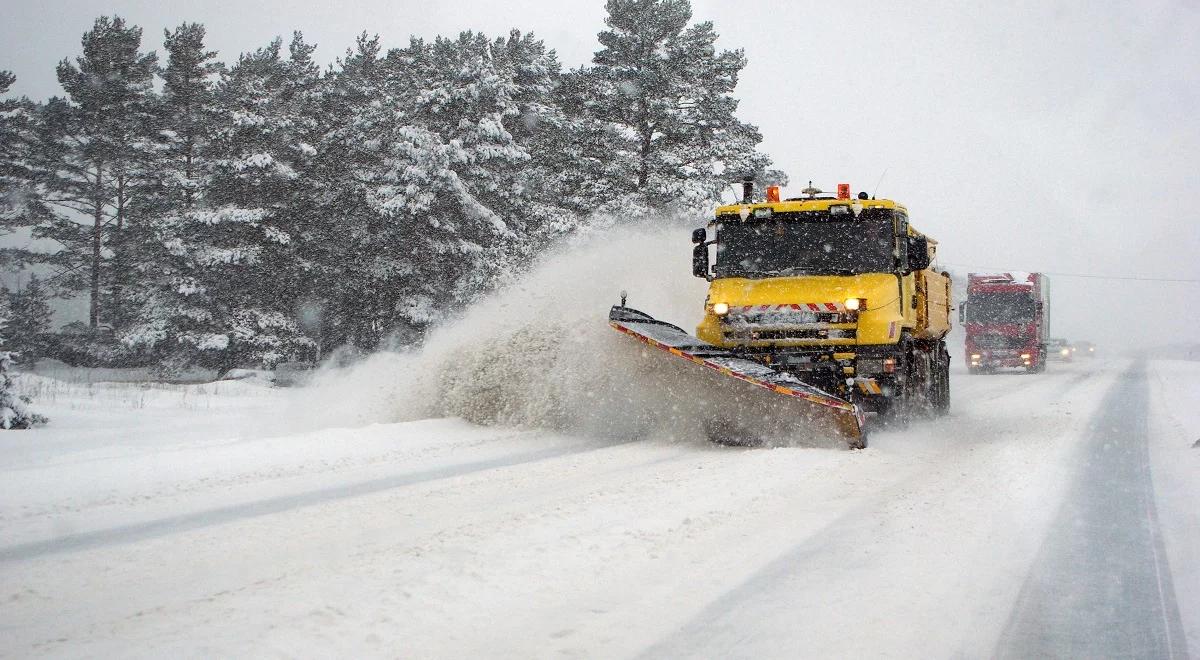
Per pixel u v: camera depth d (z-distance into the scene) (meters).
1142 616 4.32
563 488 7.25
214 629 3.78
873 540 5.57
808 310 11.17
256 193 38.22
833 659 3.64
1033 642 3.94
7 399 13.66
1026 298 36.69
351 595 4.27
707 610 4.20
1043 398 20.14
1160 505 7.09
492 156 35.78
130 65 43.66
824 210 11.91
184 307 36.50
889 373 10.98
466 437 10.53
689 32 33.78
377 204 35.31
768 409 10.12
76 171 43.62
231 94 39.03
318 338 39.31
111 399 19.12
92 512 6.37
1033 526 6.15
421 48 40.44
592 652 3.66
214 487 7.34
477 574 4.64
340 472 8.11
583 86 35.69
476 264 35.47
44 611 4.12
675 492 7.02
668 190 31.77
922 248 12.08
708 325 11.66
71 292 47.25
